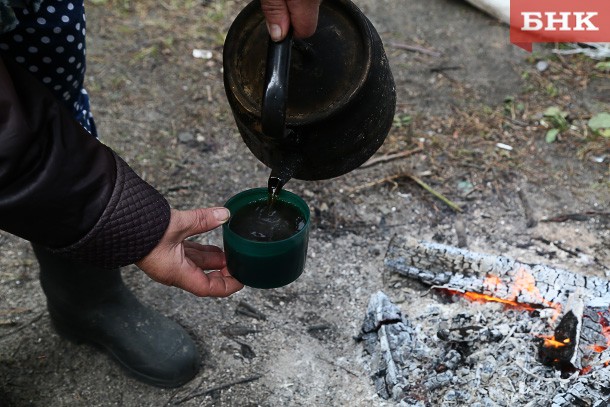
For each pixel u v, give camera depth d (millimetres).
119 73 2998
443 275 2104
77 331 1982
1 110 1120
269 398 1896
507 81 2986
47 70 1546
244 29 1440
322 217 2406
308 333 2053
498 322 1993
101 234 1240
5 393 1925
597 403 1729
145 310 1970
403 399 1826
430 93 2928
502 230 2371
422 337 1970
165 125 2779
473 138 2719
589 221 2398
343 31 1392
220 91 2941
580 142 2697
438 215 2424
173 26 3254
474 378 1853
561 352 1874
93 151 1234
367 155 1503
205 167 2613
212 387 1928
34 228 1207
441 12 3377
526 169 2594
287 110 1381
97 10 3314
